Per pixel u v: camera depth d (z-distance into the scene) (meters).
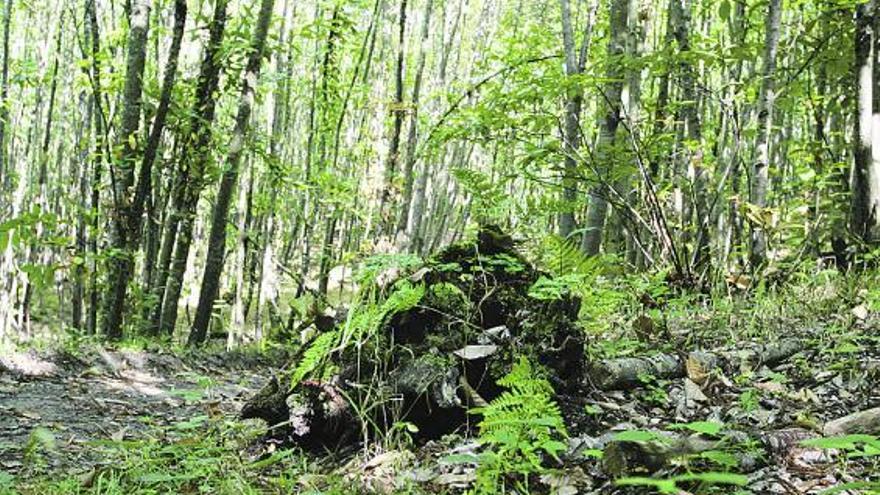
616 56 7.09
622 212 7.36
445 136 8.18
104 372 6.23
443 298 4.08
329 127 15.41
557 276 4.13
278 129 15.52
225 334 14.28
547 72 7.93
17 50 17.94
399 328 4.07
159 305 10.98
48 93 19.31
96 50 10.05
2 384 5.54
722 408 3.81
